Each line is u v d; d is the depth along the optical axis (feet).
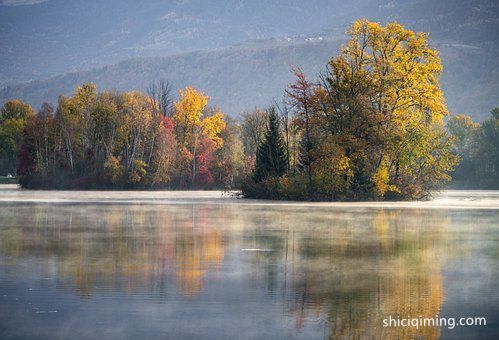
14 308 134.72
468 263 187.32
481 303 140.15
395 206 422.00
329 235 252.83
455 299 143.43
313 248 216.74
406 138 461.78
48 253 204.33
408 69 457.68
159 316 129.80
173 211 376.48
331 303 139.95
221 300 141.90
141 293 147.54
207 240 237.04
